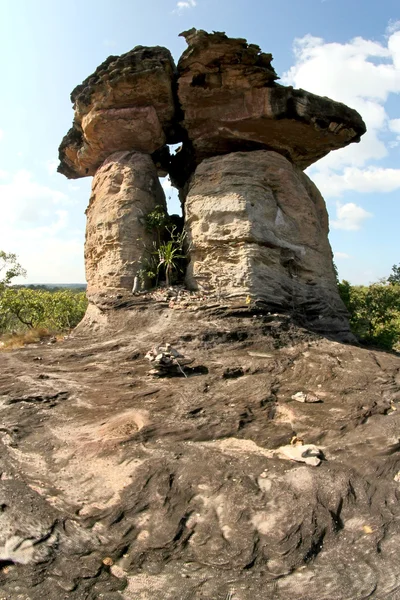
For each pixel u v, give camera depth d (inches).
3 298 1008.2
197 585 204.8
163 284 624.1
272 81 610.9
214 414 340.2
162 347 449.4
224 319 517.7
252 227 567.2
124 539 230.1
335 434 313.6
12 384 428.1
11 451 316.2
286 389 384.5
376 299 924.6
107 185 656.4
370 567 211.0
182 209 749.9
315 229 658.2
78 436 327.3
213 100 621.0
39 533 233.8
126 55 622.2
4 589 205.3
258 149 660.1
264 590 201.5
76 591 203.8
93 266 672.4
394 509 244.5
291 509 241.1
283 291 579.2
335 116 626.8
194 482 264.5
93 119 641.6
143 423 332.8
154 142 676.1
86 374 442.3
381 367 436.8
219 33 565.3
